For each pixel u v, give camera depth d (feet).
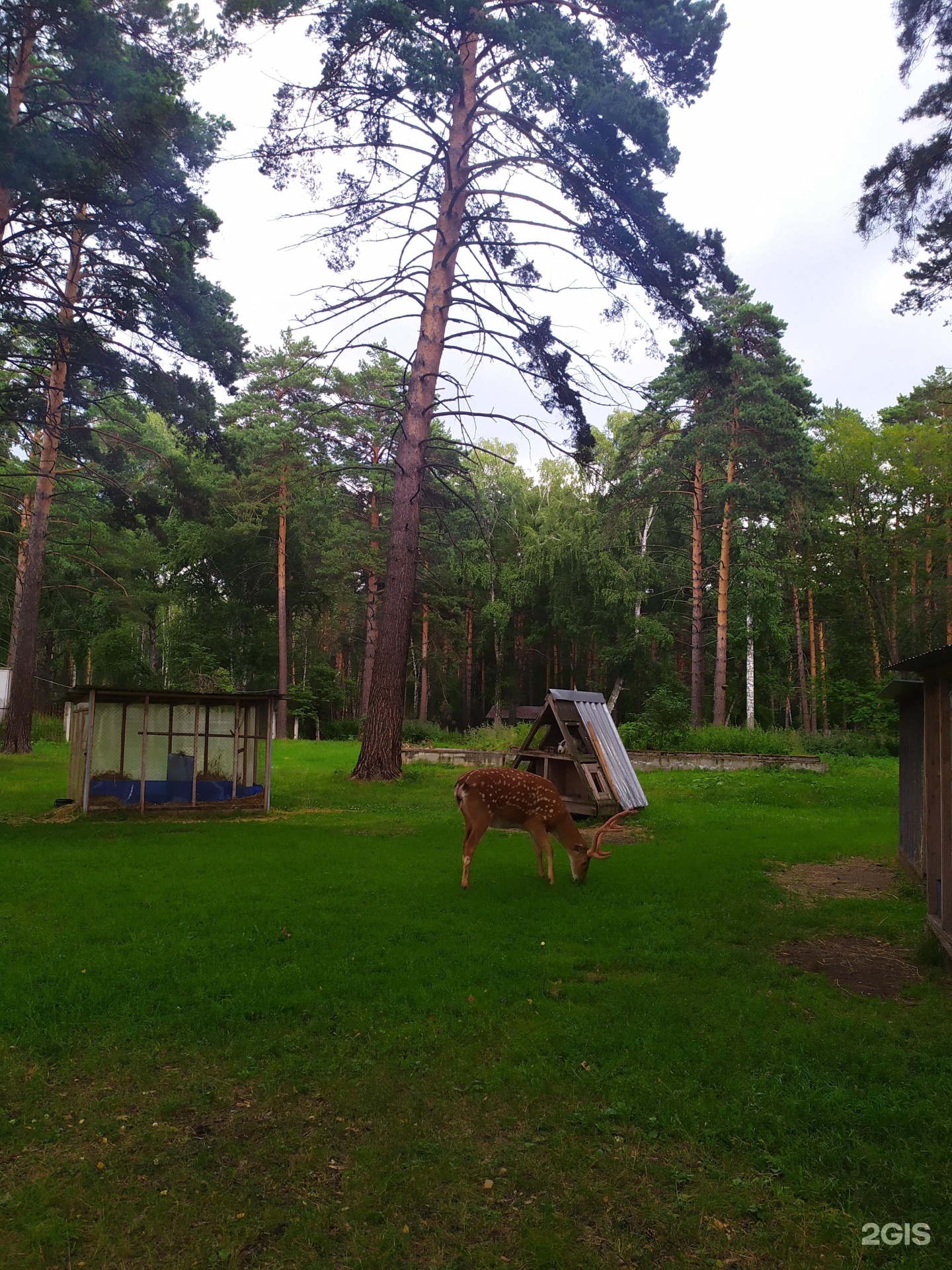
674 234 52.47
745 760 74.54
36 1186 10.82
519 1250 9.90
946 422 131.34
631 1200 10.93
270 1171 11.39
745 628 120.47
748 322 108.88
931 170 44.09
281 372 127.85
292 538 145.69
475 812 28.30
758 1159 11.76
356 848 35.27
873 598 123.85
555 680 178.91
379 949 20.72
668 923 24.03
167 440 154.81
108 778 50.06
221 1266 9.57
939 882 22.02
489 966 19.63
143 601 141.49
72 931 21.84
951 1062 14.92
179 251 54.60
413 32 49.60
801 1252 9.96
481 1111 13.05
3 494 105.29
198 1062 14.52
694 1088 13.69
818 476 104.83
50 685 156.56
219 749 53.16
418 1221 10.44
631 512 121.70
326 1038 15.47
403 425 60.59
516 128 57.11
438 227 59.67
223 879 28.66
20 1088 13.50
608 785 46.98
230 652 153.07
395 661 60.13
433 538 126.72
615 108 48.73
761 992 18.42
